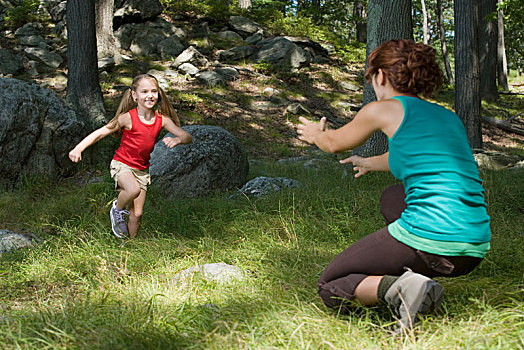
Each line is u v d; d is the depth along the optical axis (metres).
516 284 3.19
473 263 2.47
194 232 5.54
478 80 13.34
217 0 21.14
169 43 17.86
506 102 21.03
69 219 6.43
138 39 17.83
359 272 2.62
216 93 15.91
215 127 8.43
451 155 2.42
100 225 5.57
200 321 2.77
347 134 2.64
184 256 4.42
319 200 6.36
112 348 2.38
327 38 21.55
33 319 2.79
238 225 5.47
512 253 4.01
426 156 2.41
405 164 2.46
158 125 4.77
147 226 5.70
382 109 2.55
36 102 9.08
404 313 2.43
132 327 2.63
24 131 8.63
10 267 4.32
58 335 2.46
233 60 18.52
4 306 3.46
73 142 9.51
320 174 8.78
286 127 14.80
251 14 21.62
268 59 18.66
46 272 4.15
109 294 3.37
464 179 2.40
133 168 4.82
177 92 15.30
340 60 20.69
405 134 2.47
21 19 17.56
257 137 13.83
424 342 2.31
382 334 2.48
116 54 16.56
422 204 2.40
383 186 7.44
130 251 4.62
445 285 3.26
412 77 2.60
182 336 2.59
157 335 2.51
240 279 3.61
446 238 2.35
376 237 2.59
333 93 17.77
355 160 3.14
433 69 2.62
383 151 9.30
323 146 2.76
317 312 2.83
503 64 23.94
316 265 3.87
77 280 3.93
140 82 4.60
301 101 16.64
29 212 6.67
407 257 2.47
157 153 7.86
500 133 17.38
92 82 11.73
